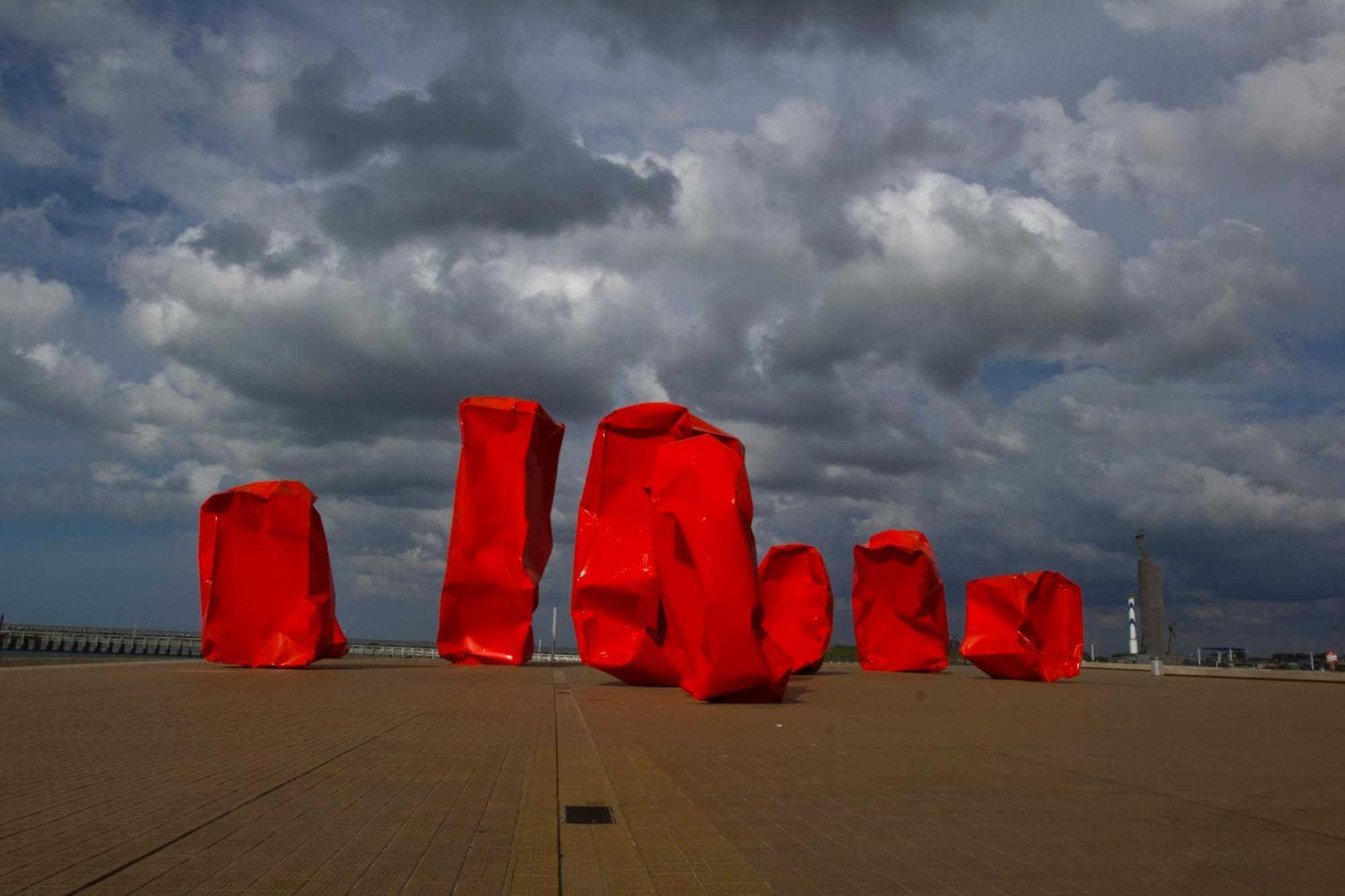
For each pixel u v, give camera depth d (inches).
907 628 1219.2
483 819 240.8
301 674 807.1
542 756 349.4
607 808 260.8
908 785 303.0
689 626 618.2
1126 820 252.7
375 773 304.0
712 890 186.7
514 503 1027.3
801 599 1134.4
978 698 736.3
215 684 668.1
